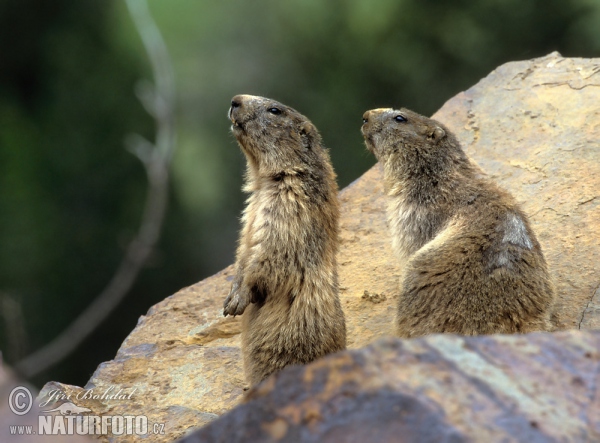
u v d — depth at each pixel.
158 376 11.16
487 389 4.78
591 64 15.27
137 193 34.03
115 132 35.09
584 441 4.60
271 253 10.12
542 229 12.20
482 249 10.17
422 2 36.53
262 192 10.77
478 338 5.23
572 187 12.84
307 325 9.96
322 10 37.28
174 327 12.41
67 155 34.62
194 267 34.81
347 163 35.62
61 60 36.12
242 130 11.02
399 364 4.89
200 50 37.41
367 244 13.16
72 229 33.34
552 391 4.92
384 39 36.72
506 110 14.70
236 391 10.71
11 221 32.53
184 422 9.99
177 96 35.69
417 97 36.31
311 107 36.66
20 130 34.75
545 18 35.47
